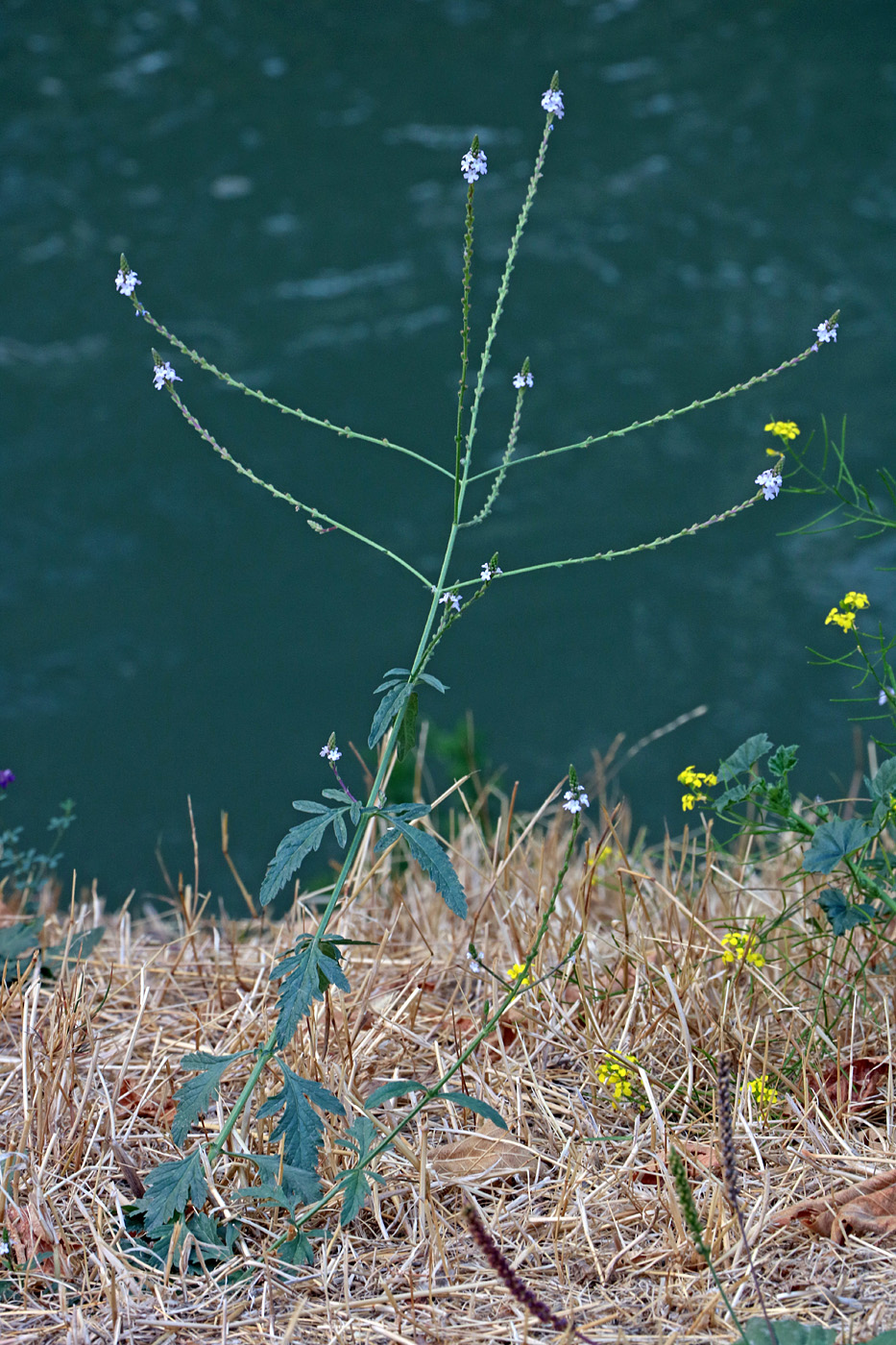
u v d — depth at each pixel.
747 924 3.07
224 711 11.65
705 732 11.29
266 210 15.23
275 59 16.69
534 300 14.48
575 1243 2.11
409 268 14.77
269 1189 2.08
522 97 16.34
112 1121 2.37
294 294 14.52
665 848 3.25
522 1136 2.42
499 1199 2.22
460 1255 2.10
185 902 3.19
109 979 3.00
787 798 2.69
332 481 13.38
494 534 13.02
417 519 13.20
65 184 15.30
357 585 12.77
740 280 14.69
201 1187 2.10
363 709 11.77
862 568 12.35
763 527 12.91
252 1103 2.48
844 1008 2.69
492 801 5.01
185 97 16.27
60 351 13.97
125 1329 1.95
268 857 10.34
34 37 16.58
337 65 16.67
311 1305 1.99
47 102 16.03
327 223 15.13
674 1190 2.13
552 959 2.94
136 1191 2.25
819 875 3.10
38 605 12.26
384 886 3.57
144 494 13.12
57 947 3.13
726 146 15.90
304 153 15.77
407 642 12.37
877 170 15.73
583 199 15.39
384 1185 2.24
